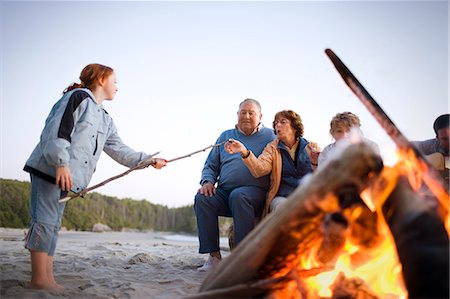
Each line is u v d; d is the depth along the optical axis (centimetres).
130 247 855
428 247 210
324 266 263
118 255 665
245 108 532
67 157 362
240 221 473
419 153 249
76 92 390
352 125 422
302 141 494
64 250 730
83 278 440
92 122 392
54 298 340
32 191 372
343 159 224
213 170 540
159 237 1446
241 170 507
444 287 203
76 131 385
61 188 371
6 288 371
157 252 758
